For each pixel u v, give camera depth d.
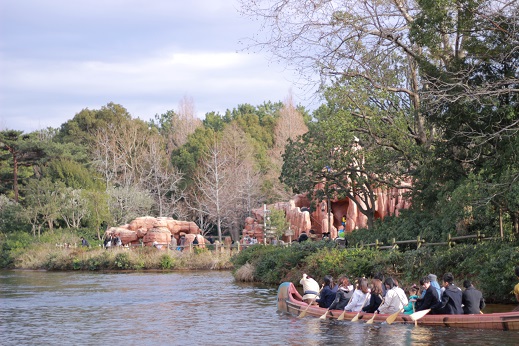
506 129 21.67
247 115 97.88
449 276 16.84
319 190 36.94
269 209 53.91
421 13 25.53
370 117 31.39
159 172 76.00
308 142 36.16
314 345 15.04
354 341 15.33
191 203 76.19
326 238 32.78
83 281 38.28
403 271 23.91
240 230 72.94
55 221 65.81
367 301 18.69
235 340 16.08
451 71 24.19
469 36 24.05
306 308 19.81
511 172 21.08
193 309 23.00
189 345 15.59
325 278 20.03
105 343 16.23
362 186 35.44
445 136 25.17
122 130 88.31
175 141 95.94
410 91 30.42
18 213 63.62
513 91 22.25
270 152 83.50
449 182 24.56
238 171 71.81
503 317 15.67
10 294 30.17
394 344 14.67
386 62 31.59
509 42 22.64
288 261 31.72
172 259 49.28
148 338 16.81
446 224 25.09
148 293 29.47
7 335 17.80
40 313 22.72
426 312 16.97
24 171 82.75
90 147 87.25
